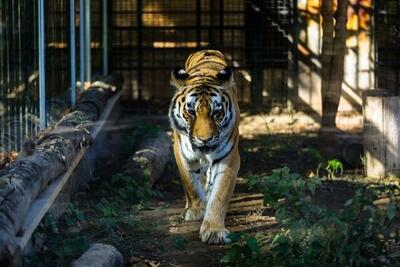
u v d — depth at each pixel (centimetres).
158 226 789
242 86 1518
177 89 809
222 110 768
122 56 1541
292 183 709
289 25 1478
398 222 738
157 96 1548
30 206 623
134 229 776
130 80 1547
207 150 756
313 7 1462
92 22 1291
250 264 640
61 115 955
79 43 1133
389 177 998
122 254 707
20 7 806
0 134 797
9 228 525
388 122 997
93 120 1021
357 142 1071
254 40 1508
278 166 1083
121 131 1324
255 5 1502
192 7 1530
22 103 808
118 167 1072
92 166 1020
